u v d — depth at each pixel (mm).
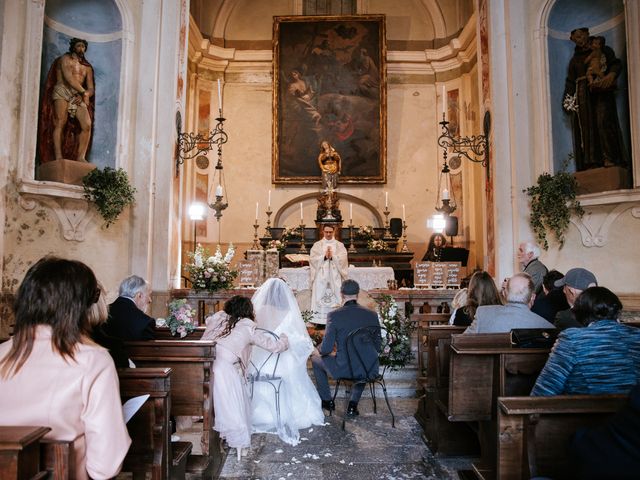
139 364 3537
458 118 13047
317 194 13148
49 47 7062
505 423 2547
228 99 13523
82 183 6809
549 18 7777
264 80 13625
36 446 1703
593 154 7266
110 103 7535
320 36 13273
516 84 7688
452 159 12930
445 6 13578
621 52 7254
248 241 13031
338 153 13094
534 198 7352
